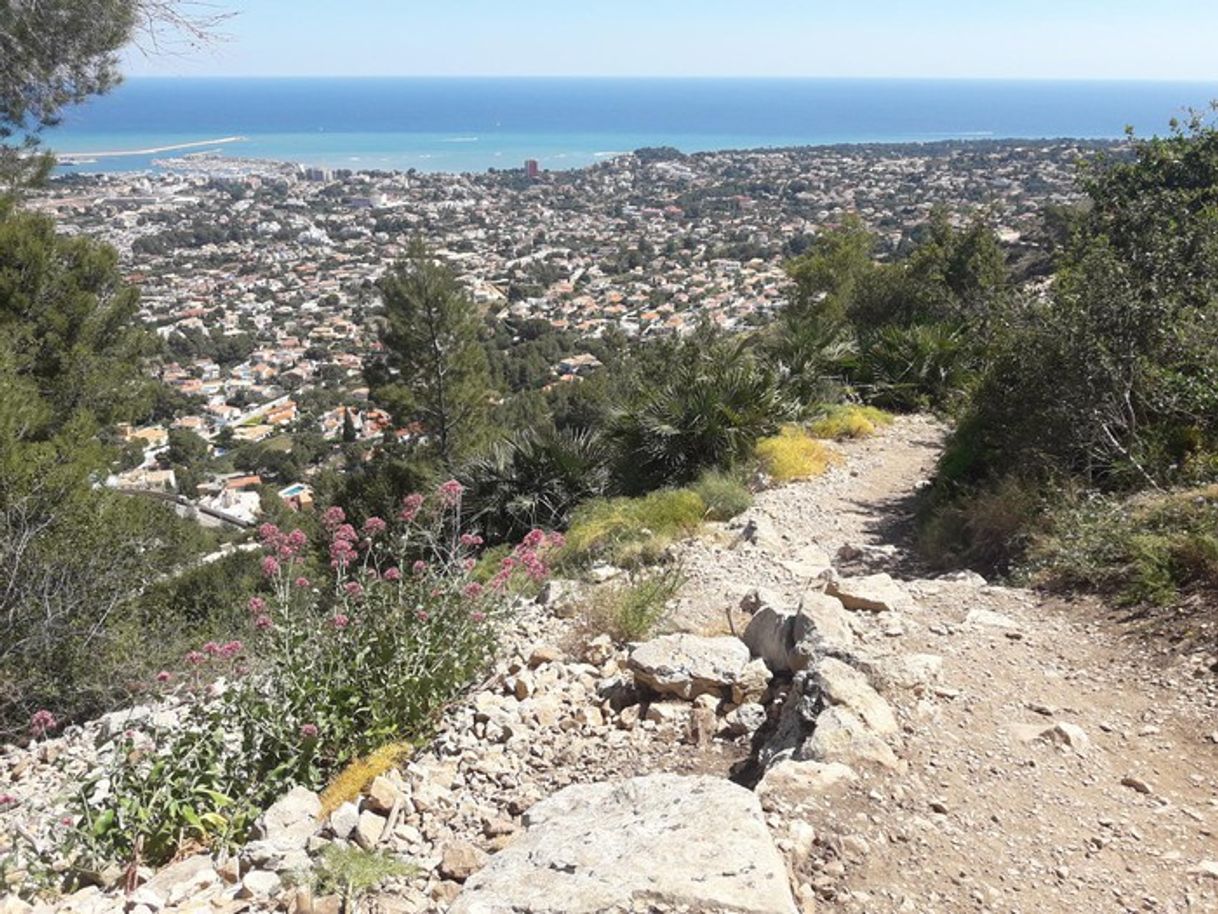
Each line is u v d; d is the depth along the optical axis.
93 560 8.26
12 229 12.45
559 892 2.38
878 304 19.56
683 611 5.41
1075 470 7.27
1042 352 7.55
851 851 2.81
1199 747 3.58
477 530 9.94
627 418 11.00
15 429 9.80
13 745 6.82
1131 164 14.10
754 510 8.82
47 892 3.47
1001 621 4.84
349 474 20.61
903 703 3.74
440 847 3.26
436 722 4.36
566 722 4.15
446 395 21.36
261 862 3.24
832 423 12.34
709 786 2.84
